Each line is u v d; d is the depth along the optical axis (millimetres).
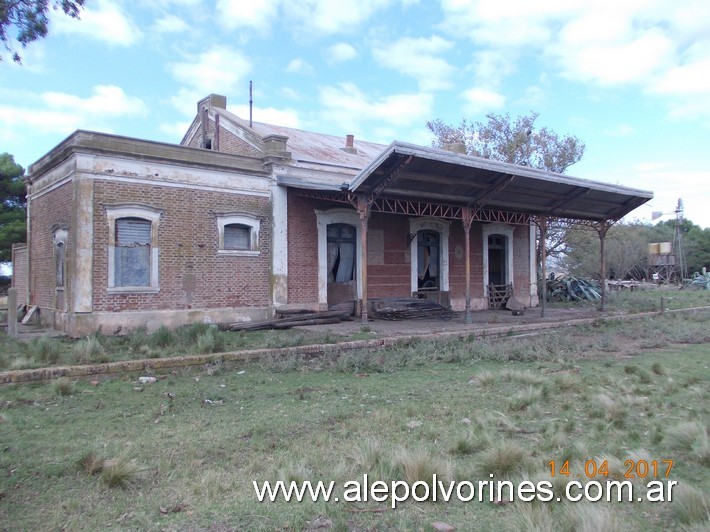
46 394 7504
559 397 7344
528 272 24344
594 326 16812
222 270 15086
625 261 48406
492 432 5594
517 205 18422
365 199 14898
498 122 33906
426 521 3693
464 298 21797
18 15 9141
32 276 16500
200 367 9430
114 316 13148
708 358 10750
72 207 12969
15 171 28422
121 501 4023
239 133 18297
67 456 5004
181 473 4578
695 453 4852
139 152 13594
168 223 14102
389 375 9172
